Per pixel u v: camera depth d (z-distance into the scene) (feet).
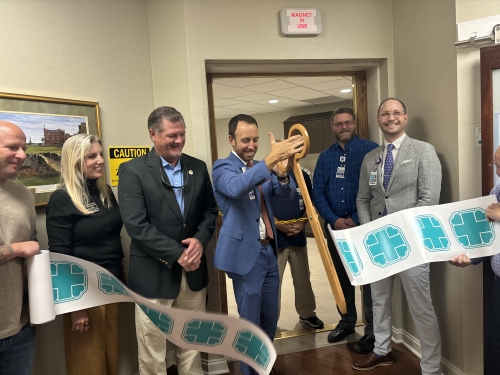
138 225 5.34
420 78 7.00
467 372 6.26
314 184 8.20
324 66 8.16
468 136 5.98
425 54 6.79
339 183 7.81
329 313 9.84
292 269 8.97
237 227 5.80
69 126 5.97
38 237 5.57
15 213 4.30
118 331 6.17
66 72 5.98
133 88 7.18
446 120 6.34
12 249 4.10
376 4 7.78
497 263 4.82
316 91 16.43
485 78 5.34
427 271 6.21
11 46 5.22
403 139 6.39
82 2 6.24
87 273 4.75
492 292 4.95
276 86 14.98
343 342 8.25
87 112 6.27
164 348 5.97
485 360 5.05
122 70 6.97
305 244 8.78
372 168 6.73
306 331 8.83
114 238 5.77
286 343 8.32
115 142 6.86
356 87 8.74
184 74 7.21
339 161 7.88
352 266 5.10
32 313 4.35
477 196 6.01
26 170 5.37
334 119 7.87
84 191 5.39
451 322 6.57
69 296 4.73
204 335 3.59
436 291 6.99
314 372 7.13
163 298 5.68
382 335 7.09
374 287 7.07
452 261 5.08
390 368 7.12
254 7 7.32
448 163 6.36
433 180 5.98
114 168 6.82
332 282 4.34
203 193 6.11
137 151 7.23
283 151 4.73
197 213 5.98
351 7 7.67
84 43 6.28
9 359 4.45
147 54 7.49
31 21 5.48
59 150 5.82
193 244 5.54
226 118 24.91
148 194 5.56
